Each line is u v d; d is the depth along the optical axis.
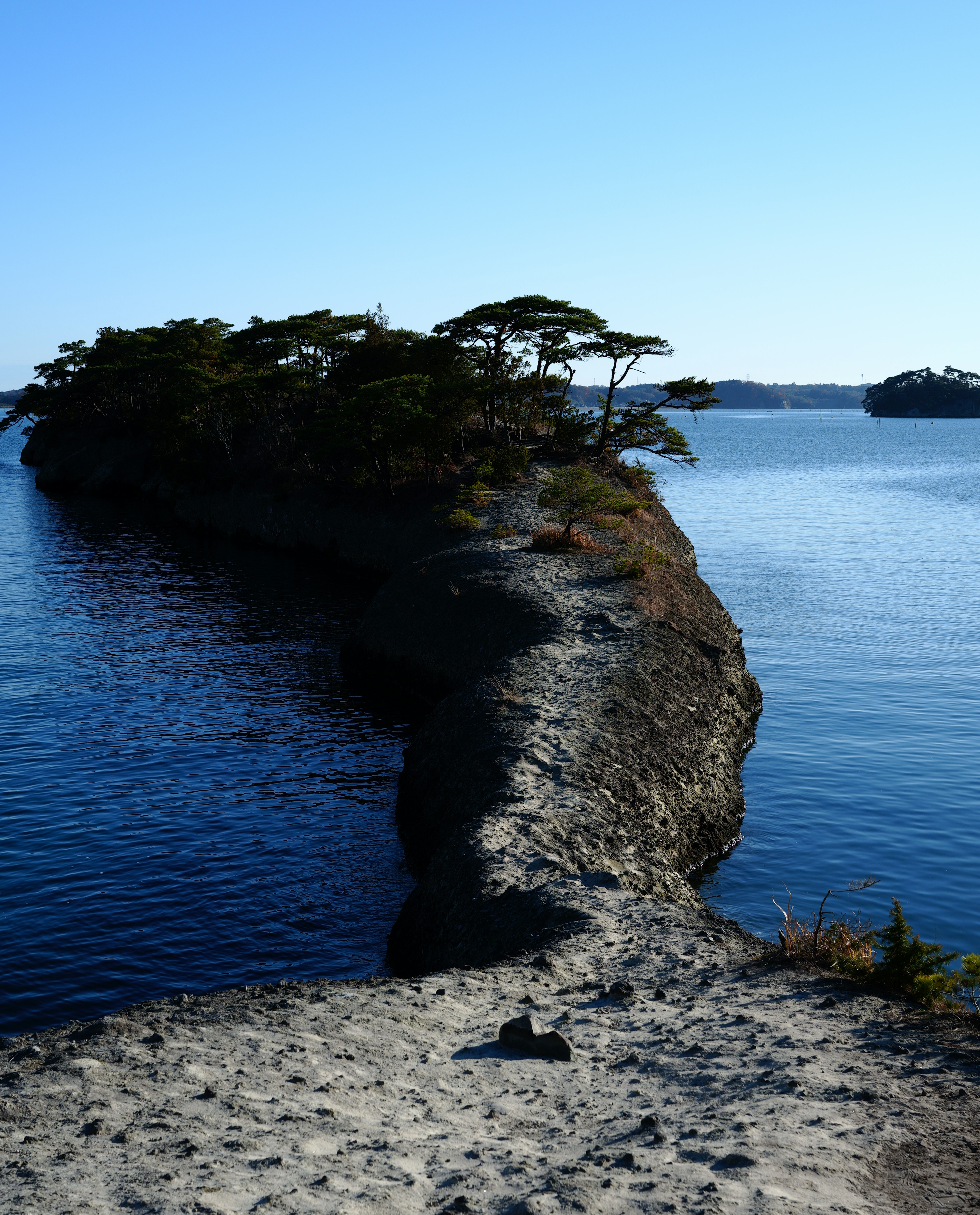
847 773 32.25
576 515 53.09
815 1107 9.20
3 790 29.09
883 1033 11.51
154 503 116.94
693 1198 7.16
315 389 102.94
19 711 37.38
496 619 40.41
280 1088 9.32
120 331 155.38
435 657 41.19
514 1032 11.09
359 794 29.86
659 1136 8.40
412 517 69.81
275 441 96.38
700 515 108.06
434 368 83.31
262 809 28.27
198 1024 11.16
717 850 26.28
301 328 104.44
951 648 48.78
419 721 37.97
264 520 86.75
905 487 143.25
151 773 31.02
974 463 198.50
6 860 24.25
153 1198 6.84
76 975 18.88
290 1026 11.23
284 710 38.72
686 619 42.22
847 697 40.81
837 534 92.25
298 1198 6.98
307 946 20.52
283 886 23.31
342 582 70.19
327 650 49.09
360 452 77.94
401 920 20.53
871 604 59.34
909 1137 8.55
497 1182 7.45
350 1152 7.99
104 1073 9.37
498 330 79.50
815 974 13.91
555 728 27.41
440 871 20.31
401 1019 11.84
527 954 15.31
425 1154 8.04
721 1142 8.30
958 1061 10.55
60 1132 8.05
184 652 47.91
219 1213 6.64
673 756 28.44
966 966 13.17
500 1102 9.48
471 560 48.97
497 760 25.27
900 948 13.79
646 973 14.15
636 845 22.50
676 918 16.97
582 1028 11.88
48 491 135.62
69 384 148.25
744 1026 11.72
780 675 44.00
